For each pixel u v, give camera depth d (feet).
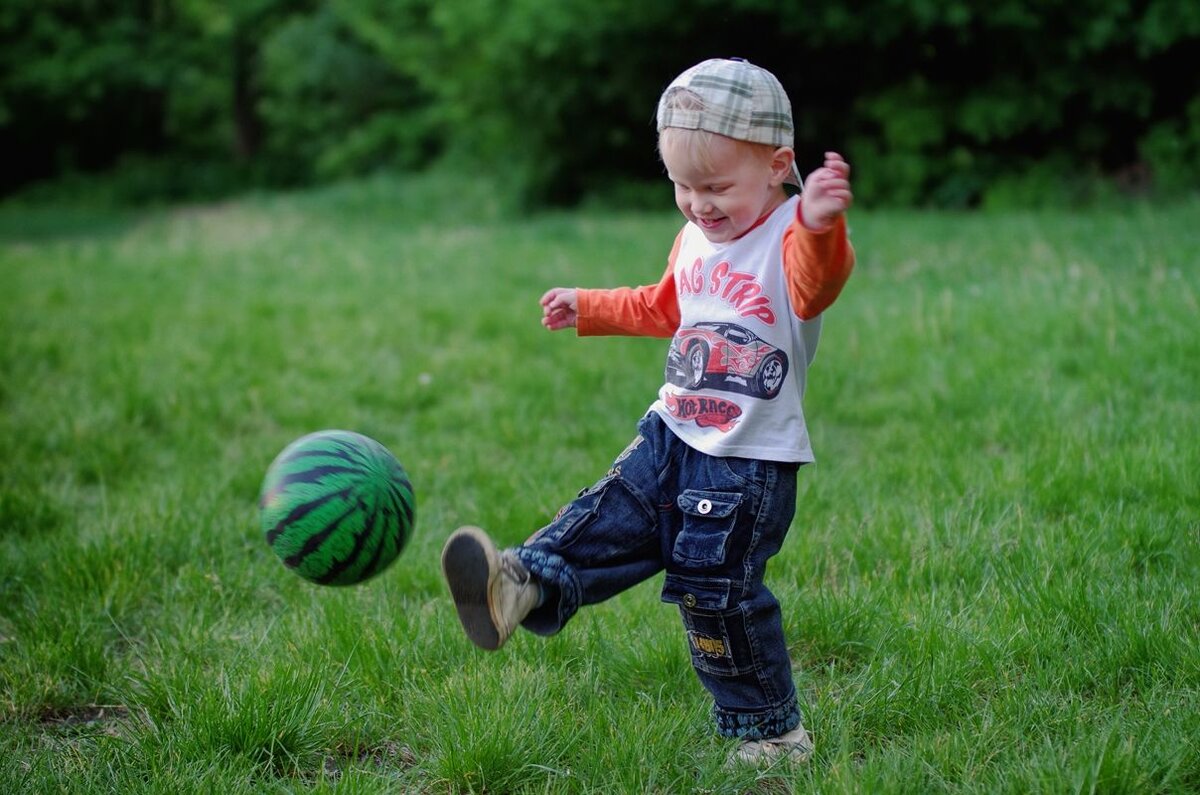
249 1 98.02
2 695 13.07
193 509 18.15
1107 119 59.47
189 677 12.82
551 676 12.74
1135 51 56.08
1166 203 51.90
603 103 69.67
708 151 9.96
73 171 100.63
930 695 11.86
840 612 13.65
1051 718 11.33
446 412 23.73
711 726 11.80
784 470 10.47
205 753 11.44
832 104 65.92
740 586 10.42
